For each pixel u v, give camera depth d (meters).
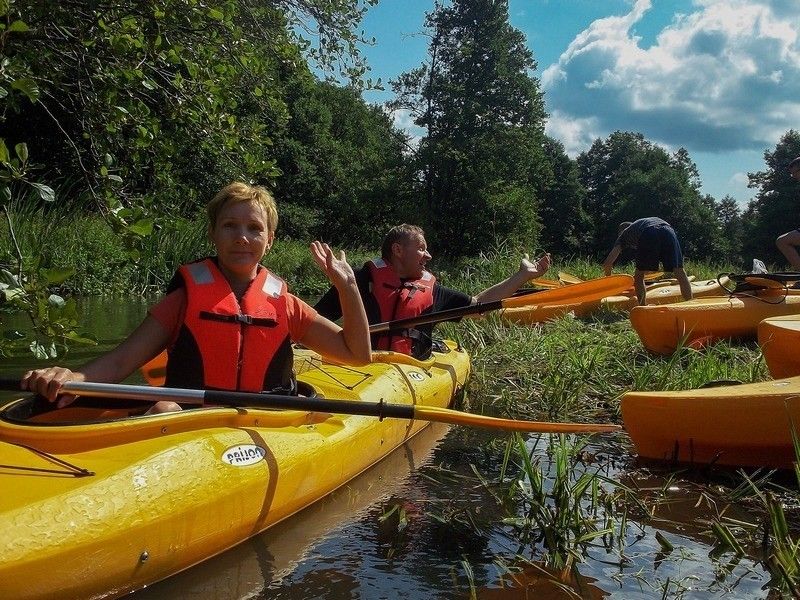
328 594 2.02
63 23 4.26
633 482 3.10
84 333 2.85
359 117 40.75
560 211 55.12
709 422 3.18
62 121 5.73
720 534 2.42
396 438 3.59
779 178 45.50
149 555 1.96
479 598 2.03
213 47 4.75
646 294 8.12
